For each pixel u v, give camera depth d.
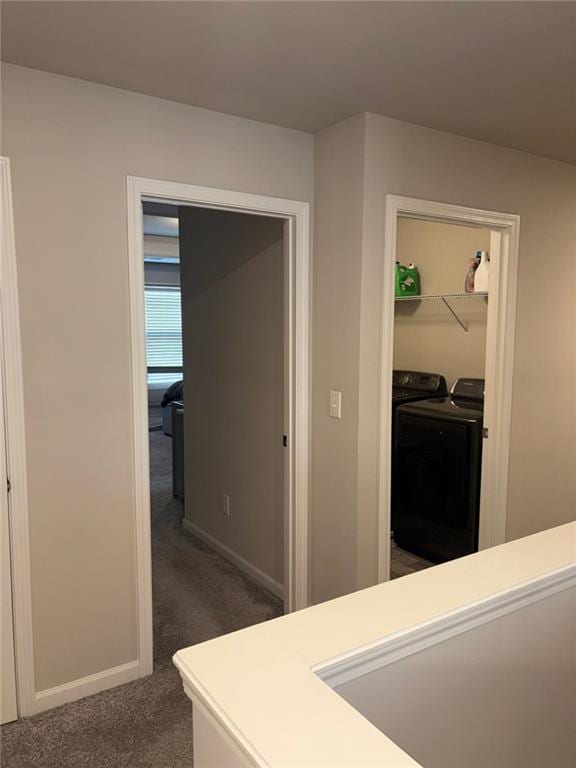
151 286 8.58
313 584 2.89
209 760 0.95
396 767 0.77
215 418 3.72
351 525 2.60
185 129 2.33
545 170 3.13
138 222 2.26
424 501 3.64
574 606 1.56
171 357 8.88
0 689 2.13
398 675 1.17
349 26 1.71
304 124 2.54
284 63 1.96
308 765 0.77
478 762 1.39
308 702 0.91
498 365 3.14
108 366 2.25
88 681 2.31
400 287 4.29
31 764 1.95
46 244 2.08
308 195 2.69
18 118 2.00
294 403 2.77
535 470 3.38
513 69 2.00
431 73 2.04
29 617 2.16
